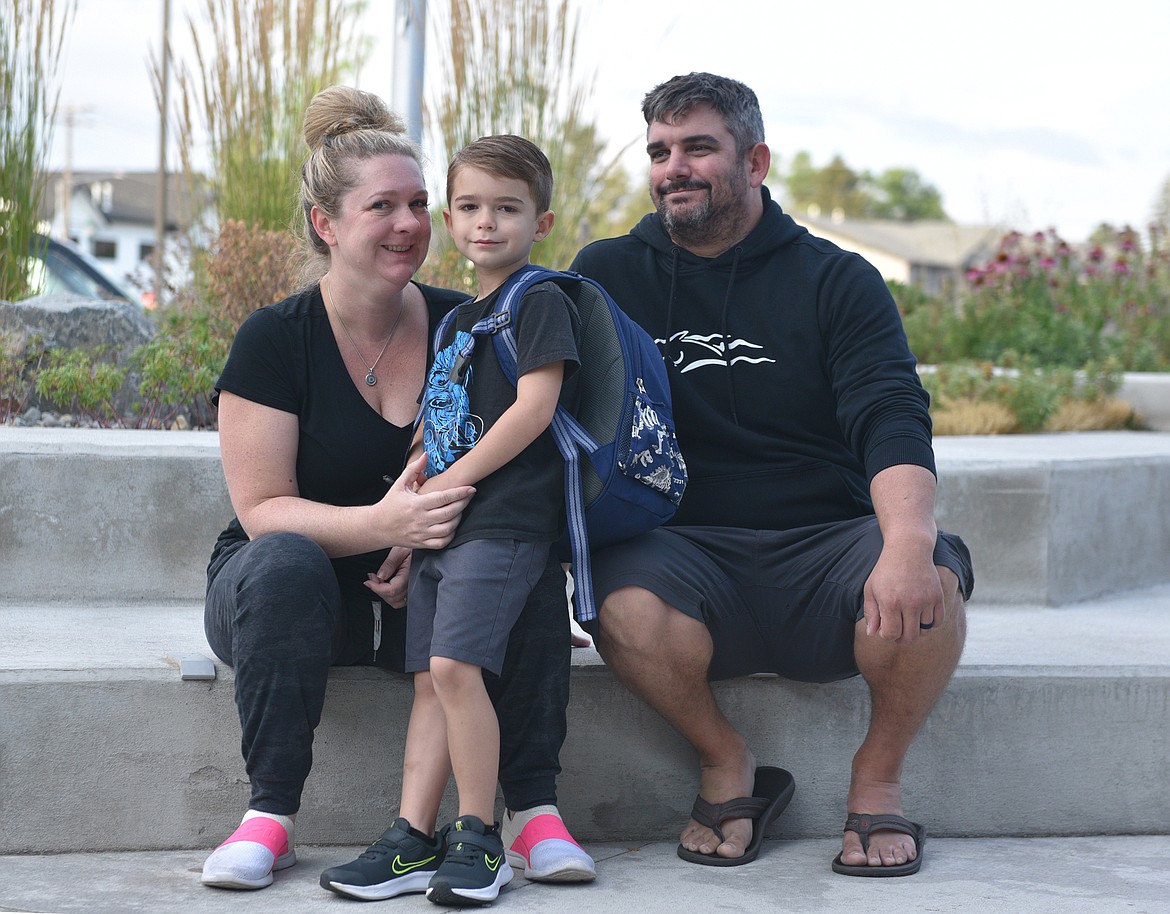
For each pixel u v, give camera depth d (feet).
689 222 8.55
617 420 7.50
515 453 7.29
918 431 7.79
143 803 7.85
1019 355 23.47
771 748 8.55
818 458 8.54
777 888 7.35
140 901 6.89
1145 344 25.14
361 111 8.16
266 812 7.30
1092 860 8.07
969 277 25.52
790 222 8.86
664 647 7.70
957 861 8.00
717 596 7.93
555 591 7.55
